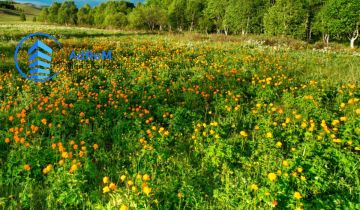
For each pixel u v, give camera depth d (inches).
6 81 445.4
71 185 187.6
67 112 323.3
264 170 213.2
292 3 1571.1
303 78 498.3
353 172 213.6
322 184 197.5
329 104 382.0
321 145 247.0
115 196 184.1
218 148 238.1
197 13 2696.9
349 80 468.4
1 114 325.1
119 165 237.3
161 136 271.7
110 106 364.8
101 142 274.4
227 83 450.6
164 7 3206.2
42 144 267.9
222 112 357.1
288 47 935.0
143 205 171.2
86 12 3981.3
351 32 1514.5
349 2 1425.9
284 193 178.9
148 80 466.6
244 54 718.5
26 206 187.2
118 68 564.7
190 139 275.7
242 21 1974.7
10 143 265.0
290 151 246.5
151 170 217.3
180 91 429.4
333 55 799.1
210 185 211.3
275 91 415.5
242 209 170.7
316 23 1688.0
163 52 728.3
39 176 219.6
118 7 3902.6
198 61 594.6
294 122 294.7
